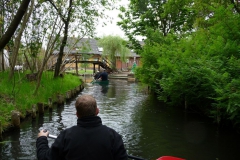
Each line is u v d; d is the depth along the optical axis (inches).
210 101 384.8
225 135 306.8
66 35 617.9
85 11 566.3
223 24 366.3
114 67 1695.4
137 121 377.4
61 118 386.9
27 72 621.9
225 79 300.4
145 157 239.6
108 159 96.7
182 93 413.4
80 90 787.4
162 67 452.4
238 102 264.8
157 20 841.5
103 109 475.8
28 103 392.2
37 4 486.0
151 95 691.4
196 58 394.0
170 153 249.9
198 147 264.8
